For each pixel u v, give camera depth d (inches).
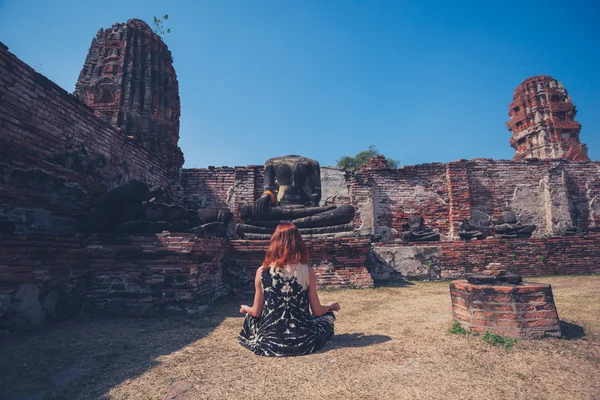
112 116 446.9
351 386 87.4
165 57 499.8
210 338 141.9
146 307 189.9
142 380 97.6
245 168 516.7
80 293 188.9
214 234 269.4
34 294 162.9
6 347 133.3
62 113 247.0
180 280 193.9
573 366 98.2
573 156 660.1
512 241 333.7
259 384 90.2
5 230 175.6
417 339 127.1
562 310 168.9
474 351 111.7
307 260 119.4
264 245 273.6
